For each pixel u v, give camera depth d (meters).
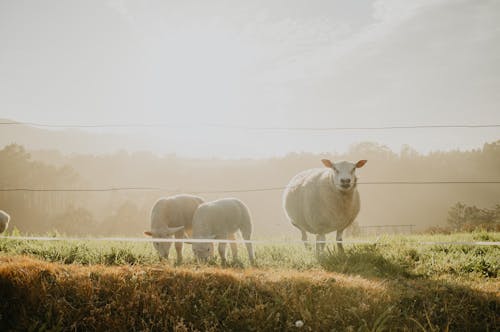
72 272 5.96
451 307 5.43
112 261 7.66
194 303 5.56
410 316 5.30
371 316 5.31
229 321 5.30
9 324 5.23
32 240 9.02
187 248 9.78
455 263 7.53
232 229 9.15
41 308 5.37
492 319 5.26
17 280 5.64
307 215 9.97
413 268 7.54
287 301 5.51
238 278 5.96
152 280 5.80
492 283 6.42
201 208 8.78
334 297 5.60
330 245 9.38
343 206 9.23
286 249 9.00
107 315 5.25
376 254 7.83
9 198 83.75
